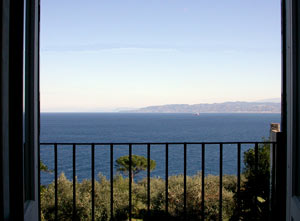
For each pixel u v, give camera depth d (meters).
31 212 1.52
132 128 79.44
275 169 2.28
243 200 4.77
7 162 1.08
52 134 63.25
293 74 1.49
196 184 6.33
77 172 24.50
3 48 1.01
